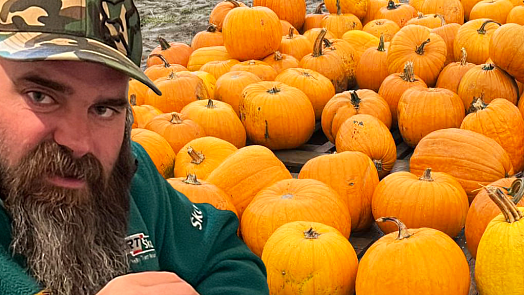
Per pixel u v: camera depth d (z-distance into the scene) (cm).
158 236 96
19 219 66
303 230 173
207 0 620
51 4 65
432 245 159
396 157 255
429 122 252
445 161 219
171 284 67
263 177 208
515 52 257
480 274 162
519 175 239
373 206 204
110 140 70
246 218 191
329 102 267
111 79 67
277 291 167
